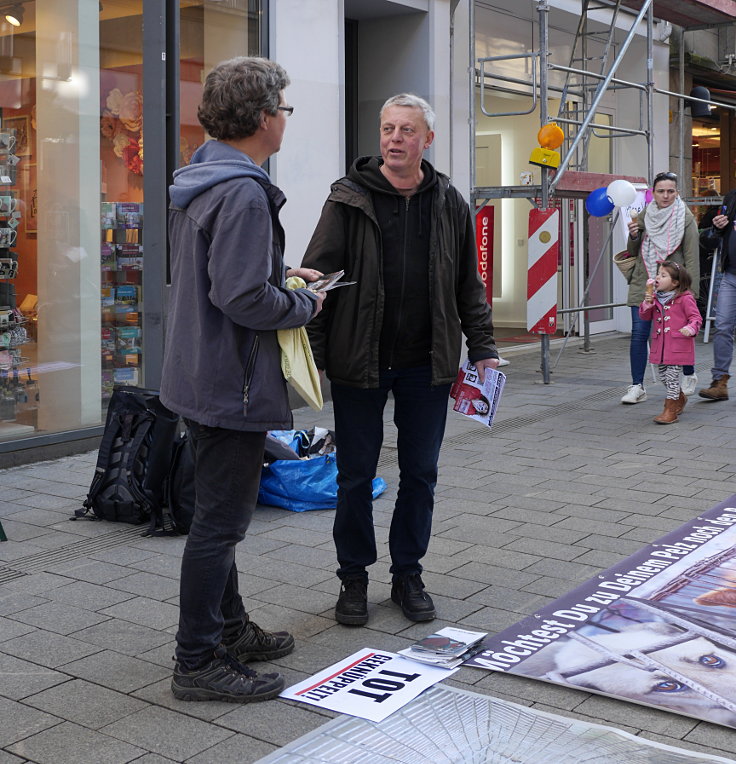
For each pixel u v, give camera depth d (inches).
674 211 331.3
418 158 150.1
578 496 231.3
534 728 122.0
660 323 313.1
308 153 346.6
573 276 546.3
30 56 270.4
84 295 285.0
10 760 116.1
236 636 140.3
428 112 149.6
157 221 293.3
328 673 138.3
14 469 262.1
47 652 146.3
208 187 122.7
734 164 689.6
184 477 201.9
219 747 119.0
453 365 156.1
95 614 161.2
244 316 120.8
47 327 276.4
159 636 152.3
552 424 316.8
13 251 267.4
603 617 157.9
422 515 159.3
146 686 135.3
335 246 152.1
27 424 272.8
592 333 561.9
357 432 155.3
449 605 164.2
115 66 289.3
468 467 260.2
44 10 273.0
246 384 124.3
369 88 411.8
